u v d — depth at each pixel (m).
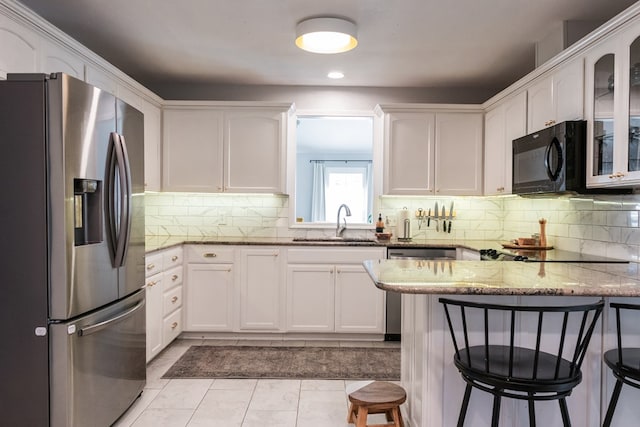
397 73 3.64
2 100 1.74
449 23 2.67
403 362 2.20
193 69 3.57
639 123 1.94
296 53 3.20
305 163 5.74
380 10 2.51
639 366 1.42
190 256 3.53
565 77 2.52
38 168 1.73
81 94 1.82
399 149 3.79
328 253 3.54
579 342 1.38
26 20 1.99
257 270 3.55
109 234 2.04
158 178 3.70
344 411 2.33
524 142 2.89
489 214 4.06
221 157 3.76
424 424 1.74
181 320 3.51
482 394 1.72
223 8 2.49
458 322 1.72
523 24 2.69
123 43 3.02
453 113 3.79
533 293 1.47
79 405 1.83
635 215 2.35
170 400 2.45
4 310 1.76
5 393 1.77
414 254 3.53
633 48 1.96
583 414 1.72
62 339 1.75
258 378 2.77
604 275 1.81
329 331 3.56
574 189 2.35
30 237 1.74
